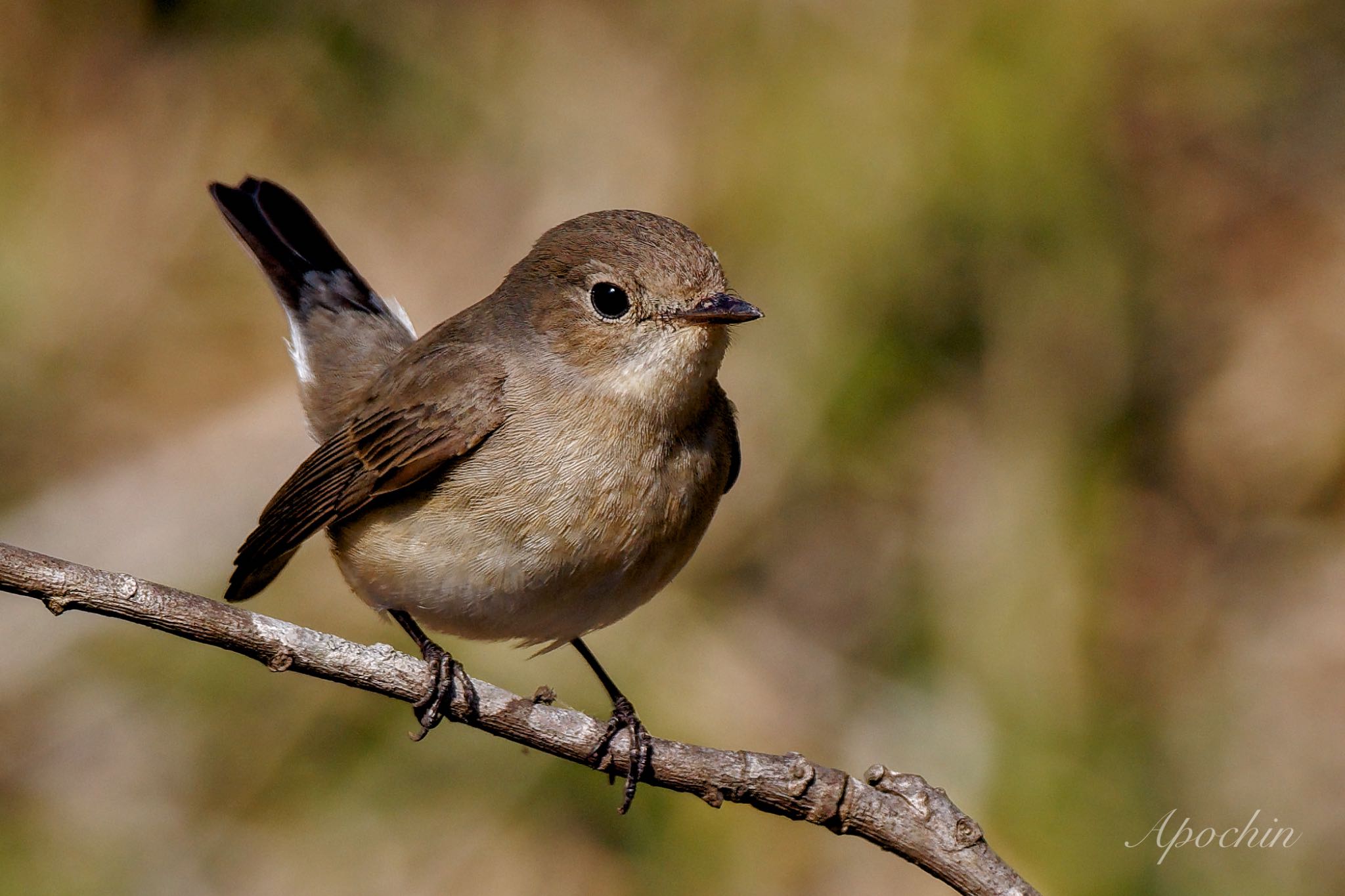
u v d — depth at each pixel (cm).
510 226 1305
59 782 1127
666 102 1269
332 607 1095
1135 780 1117
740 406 1171
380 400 761
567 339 711
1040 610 1141
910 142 1136
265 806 1111
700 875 1072
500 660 1066
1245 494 1337
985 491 1175
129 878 1091
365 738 1112
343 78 1338
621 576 713
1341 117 1422
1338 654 1264
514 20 1323
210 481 1257
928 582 1170
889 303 1152
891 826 623
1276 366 1374
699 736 1080
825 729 1129
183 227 1360
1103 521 1191
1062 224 1163
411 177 1338
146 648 1160
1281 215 1412
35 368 1304
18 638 1162
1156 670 1238
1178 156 1381
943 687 1141
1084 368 1202
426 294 1297
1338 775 1210
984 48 1146
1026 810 1074
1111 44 1205
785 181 1155
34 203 1346
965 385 1187
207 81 1374
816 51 1177
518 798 1088
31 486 1265
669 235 715
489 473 705
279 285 914
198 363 1330
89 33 1387
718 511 1182
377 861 1080
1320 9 1374
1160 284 1312
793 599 1186
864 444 1174
